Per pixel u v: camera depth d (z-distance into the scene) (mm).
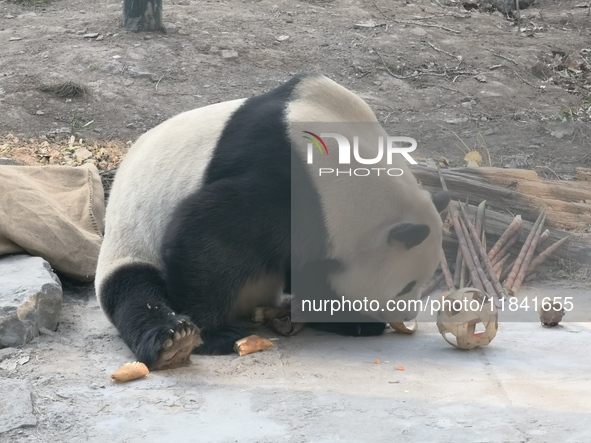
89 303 5602
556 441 3480
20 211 5723
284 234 4695
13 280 4969
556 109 9805
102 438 3549
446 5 12953
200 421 3721
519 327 5180
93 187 6461
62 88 9078
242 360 4523
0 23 11000
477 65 10703
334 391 4078
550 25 12570
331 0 12477
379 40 11047
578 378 4238
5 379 4164
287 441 3508
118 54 9922
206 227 4598
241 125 4855
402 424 3670
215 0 12148
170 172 4926
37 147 8141
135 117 8867
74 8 11641
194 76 9742
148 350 4320
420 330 5246
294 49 10625
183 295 4707
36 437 3559
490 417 3738
